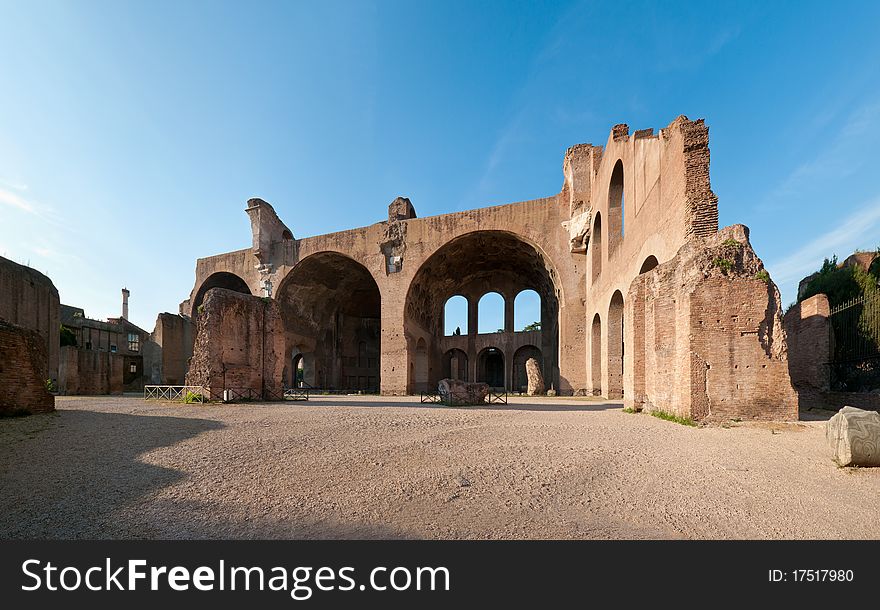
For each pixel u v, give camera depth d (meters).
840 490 4.59
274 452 6.34
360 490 4.59
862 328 14.57
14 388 9.67
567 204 24.22
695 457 6.03
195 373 14.44
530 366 24.72
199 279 34.78
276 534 3.52
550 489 4.65
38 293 22.69
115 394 22.84
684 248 10.41
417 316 29.61
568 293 23.67
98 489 4.55
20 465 5.46
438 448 6.70
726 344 9.07
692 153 10.80
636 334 12.27
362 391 33.56
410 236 27.34
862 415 5.42
